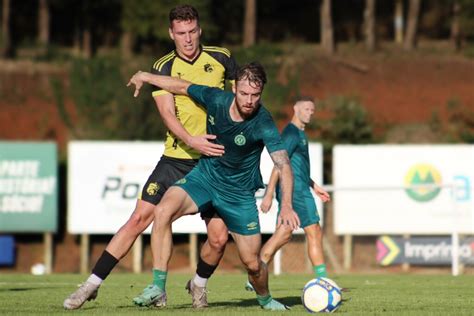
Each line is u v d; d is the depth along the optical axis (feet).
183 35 70.44
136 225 69.31
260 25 374.63
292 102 300.81
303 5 376.89
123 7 330.75
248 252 66.39
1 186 212.02
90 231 195.00
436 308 71.67
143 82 69.31
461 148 196.34
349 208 197.77
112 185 195.62
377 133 288.92
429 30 375.04
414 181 196.75
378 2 387.34
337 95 284.61
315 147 193.98
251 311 65.31
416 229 195.72
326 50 339.98
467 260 190.19
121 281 124.57
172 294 91.86
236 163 64.59
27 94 303.68
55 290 99.14
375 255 213.46
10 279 132.57
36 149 213.05
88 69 296.10
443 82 313.12
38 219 213.25
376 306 74.23
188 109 70.54
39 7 363.56
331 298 64.75
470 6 342.03
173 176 71.00
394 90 308.60
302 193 92.27
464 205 194.29
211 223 68.54
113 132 276.21
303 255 193.16
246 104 61.31
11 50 336.70
